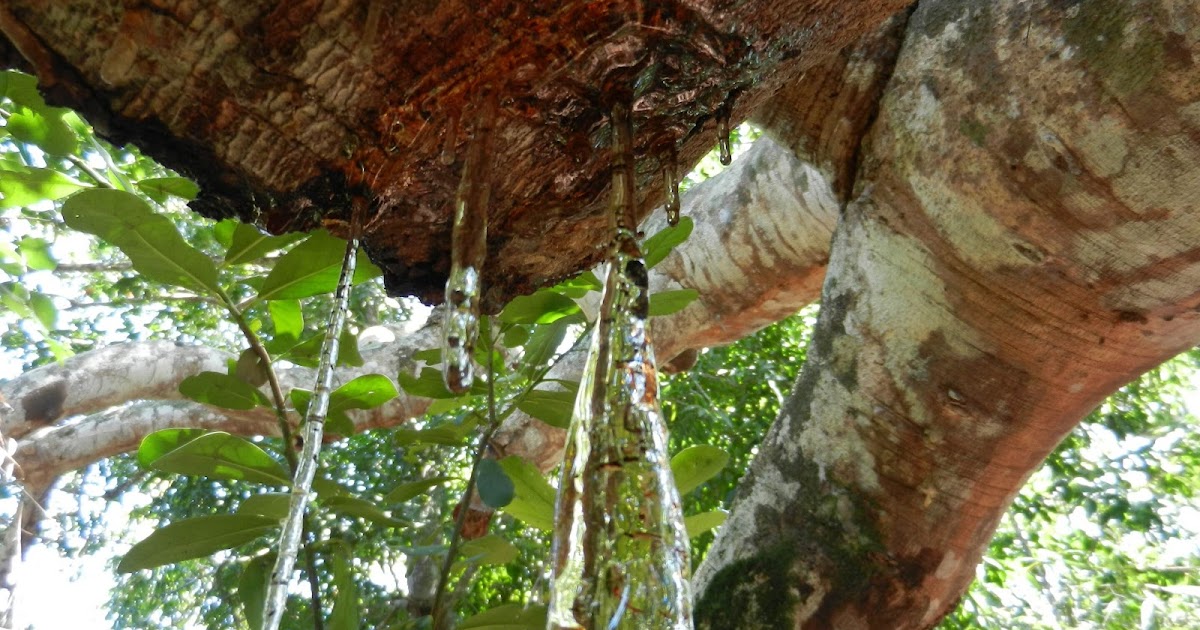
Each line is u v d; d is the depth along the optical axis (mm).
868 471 909
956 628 1964
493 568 1962
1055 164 771
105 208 618
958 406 888
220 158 501
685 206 1578
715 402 2176
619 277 489
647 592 430
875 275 919
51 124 842
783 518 920
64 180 843
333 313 512
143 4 409
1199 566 2465
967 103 823
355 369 1545
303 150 492
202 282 691
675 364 1778
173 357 1621
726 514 926
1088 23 746
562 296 785
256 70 439
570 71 469
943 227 860
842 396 925
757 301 1527
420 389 786
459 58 449
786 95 958
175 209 1781
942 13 875
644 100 514
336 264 704
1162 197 738
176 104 459
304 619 1769
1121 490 1982
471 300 474
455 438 811
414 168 519
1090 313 837
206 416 1640
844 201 999
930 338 888
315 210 544
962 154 827
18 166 921
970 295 865
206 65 436
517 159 536
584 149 536
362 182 517
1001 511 956
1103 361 874
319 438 497
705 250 1513
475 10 428
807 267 1456
